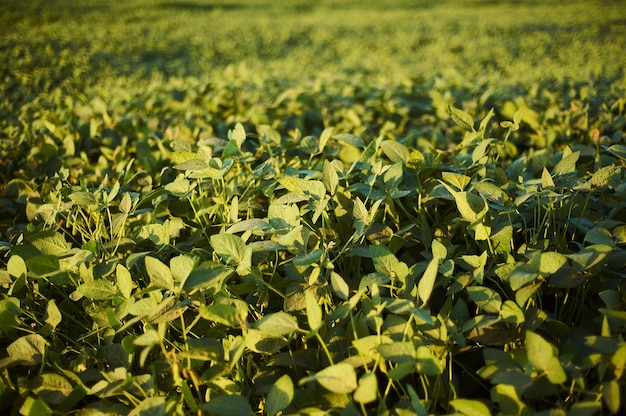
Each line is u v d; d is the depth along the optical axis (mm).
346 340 1225
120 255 1574
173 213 1831
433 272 1059
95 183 2264
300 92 3402
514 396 953
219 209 1689
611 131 2625
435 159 1888
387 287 1324
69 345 1455
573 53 8531
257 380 1216
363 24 15055
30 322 1505
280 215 1318
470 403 945
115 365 1271
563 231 1443
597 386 978
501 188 1495
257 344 1184
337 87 4344
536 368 960
